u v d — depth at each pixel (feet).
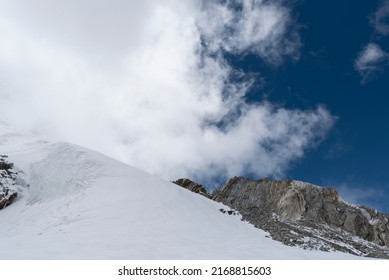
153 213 82.28
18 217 92.48
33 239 61.46
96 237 62.95
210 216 97.09
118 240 62.28
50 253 51.80
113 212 78.59
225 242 73.77
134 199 87.51
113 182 96.12
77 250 54.65
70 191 95.71
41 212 89.10
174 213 86.58
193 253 59.88
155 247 60.90
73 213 80.28
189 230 77.66
